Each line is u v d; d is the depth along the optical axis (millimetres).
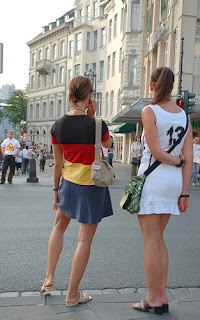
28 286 3545
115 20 40125
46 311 2955
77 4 49562
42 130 58875
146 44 26859
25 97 72625
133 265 4316
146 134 2881
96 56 45438
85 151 3100
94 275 3941
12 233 5738
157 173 2908
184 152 3014
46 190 11445
